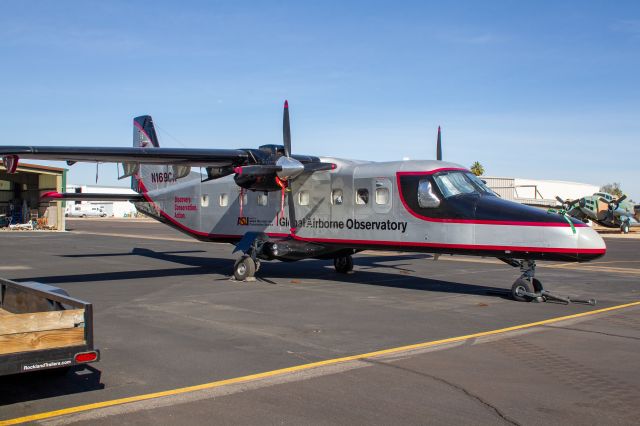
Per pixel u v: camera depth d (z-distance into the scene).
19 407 4.93
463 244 11.29
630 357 6.72
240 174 13.05
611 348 7.16
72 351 4.77
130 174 14.82
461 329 8.29
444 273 15.84
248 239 14.44
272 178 13.62
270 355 6.74
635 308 10.27
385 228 12.53
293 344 7.30
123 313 9.45
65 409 4.89
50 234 37.41
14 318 4.62
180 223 17.75
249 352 6.88
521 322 8.86
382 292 12.07
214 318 9.04
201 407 4.95
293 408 4.94
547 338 7.72
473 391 5.42
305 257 14.23
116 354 6.75
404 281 14.00
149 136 19.36
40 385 5.56
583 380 5.79
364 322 8.77
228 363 6.38
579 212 42.91
